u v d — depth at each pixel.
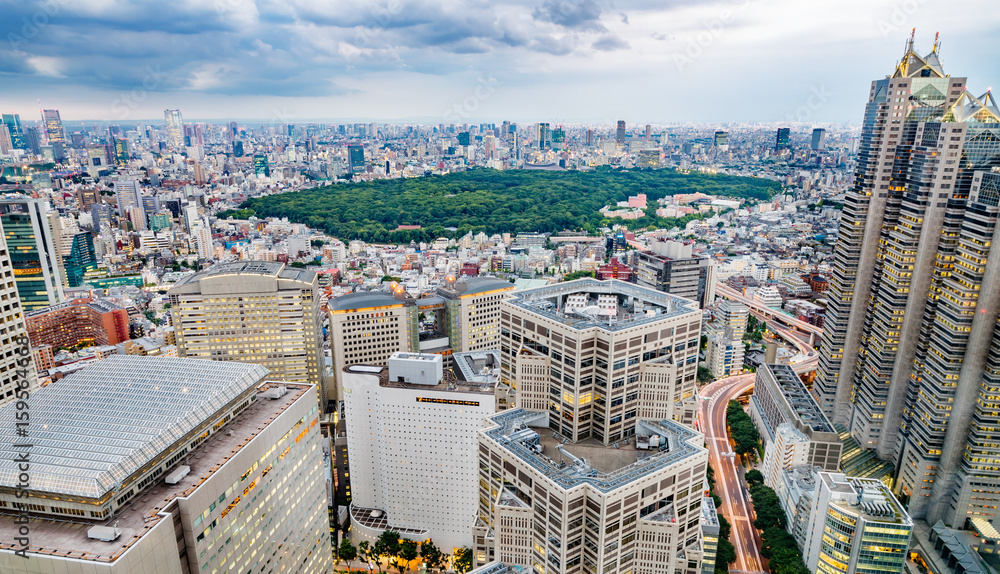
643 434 189.62
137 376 189.62
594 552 161.00
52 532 135.50
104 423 160.88
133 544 131.00
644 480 162.00
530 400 198.88
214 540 158.50
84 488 135.00
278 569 194.50
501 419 195.12
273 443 185.75
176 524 146.62
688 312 192.75
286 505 197.00
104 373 191.25
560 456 176.62
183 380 187.25
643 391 187.25
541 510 165.75
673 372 182.75
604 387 179.75
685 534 180.25
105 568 124.88
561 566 162.88
